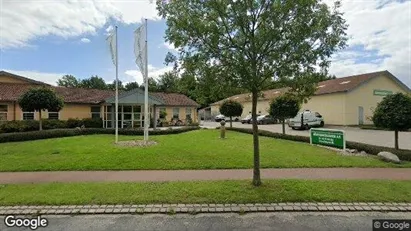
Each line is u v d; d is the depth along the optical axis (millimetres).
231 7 5930
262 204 5676
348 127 27281
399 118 10594
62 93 26734
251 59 6094
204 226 4781
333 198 5918
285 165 9297
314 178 7668
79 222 4953
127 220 5039
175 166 9250
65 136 19188
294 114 17766
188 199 5895
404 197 5977
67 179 7730
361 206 5566
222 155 10992
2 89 23891
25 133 17078
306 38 5938
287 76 6215
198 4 6055
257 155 6875
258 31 6023
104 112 26375
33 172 8641
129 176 8070
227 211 5383
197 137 18375
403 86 31781
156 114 28891
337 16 5992
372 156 10953
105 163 9633
